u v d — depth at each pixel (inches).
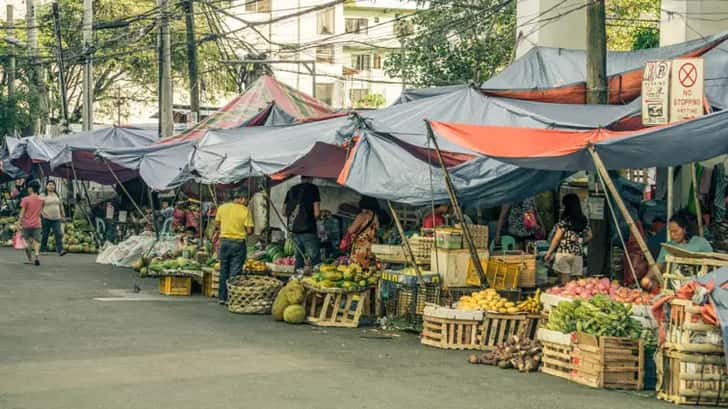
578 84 631.2
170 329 558.6
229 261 684.7
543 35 875.4
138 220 1149.1
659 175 743.1
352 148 579.8
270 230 870.4
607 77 612.4
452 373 439.2
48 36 1899.6
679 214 487.2
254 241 920.9
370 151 553.0
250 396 376.5
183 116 1673.2
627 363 414.6
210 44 1850.4
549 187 558.6
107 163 916.6
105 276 872.9
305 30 2263.8
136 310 644.1
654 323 420.8
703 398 386.0
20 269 921.5
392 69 1256.8
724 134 414.0
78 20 1911.9
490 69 1205.1
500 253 574.6
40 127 1691.7
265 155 677.3
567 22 881.5
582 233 589.6
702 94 445.1
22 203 969.5
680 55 613.3
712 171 683.4
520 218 687.1
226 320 604.7
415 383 412.8
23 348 482.6
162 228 1055.0
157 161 902.4
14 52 1697.8
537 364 450.0
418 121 601.9
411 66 1231.5
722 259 414.6
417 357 479.8
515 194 555.2
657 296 425.1
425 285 551.2
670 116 449.1
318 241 695.7
